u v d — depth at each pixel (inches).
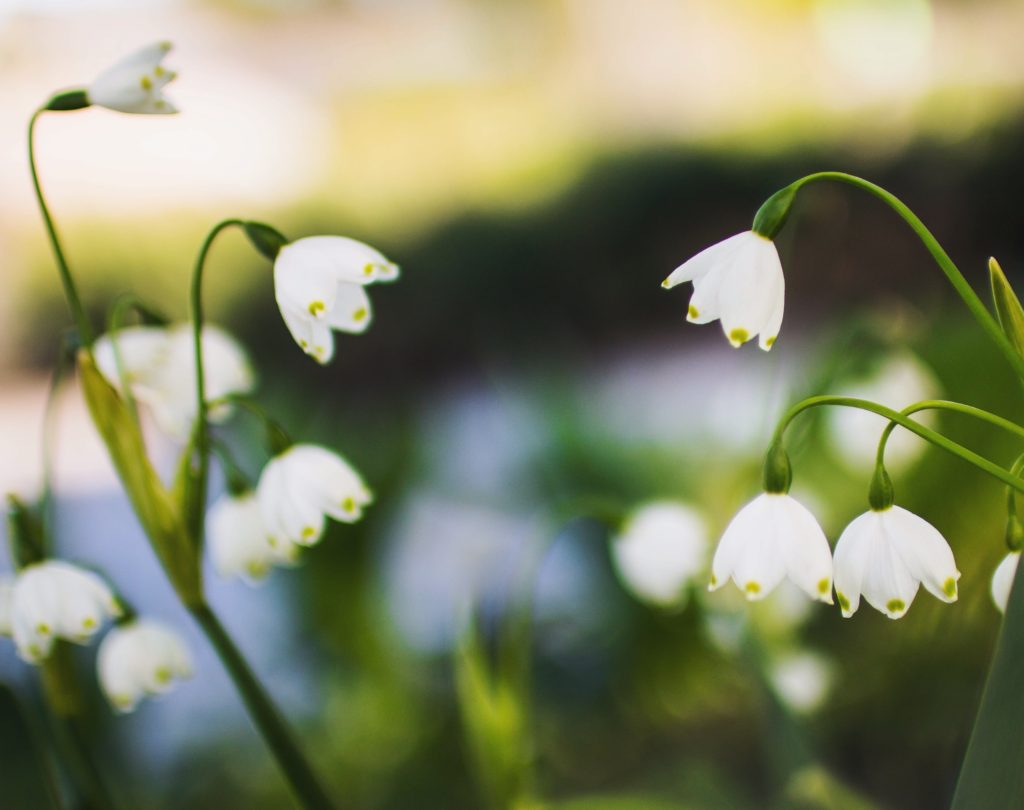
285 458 17.1
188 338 18.5
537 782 28.8
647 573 21.9
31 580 16.8
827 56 121.6
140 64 15.6
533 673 32.2
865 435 23.6
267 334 92.0
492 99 155.5
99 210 118.2
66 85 157.9
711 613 22.6
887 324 23.3
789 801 20.7
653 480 30.7
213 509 18.5
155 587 43.3
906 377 23.4
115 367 18.0
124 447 16.5
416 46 170.4
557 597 31.7
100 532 50.7
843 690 27.0
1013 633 14.3
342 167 131.2
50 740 18.0
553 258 94.8
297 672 30.9
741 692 30.8
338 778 28.7
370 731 29.6
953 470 23.9
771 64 132.5
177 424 18.4
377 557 29.1
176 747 28.7
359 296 16.7
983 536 24.4
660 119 121.4
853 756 27.2
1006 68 90.4
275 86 161.0
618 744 31.2
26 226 114.9
